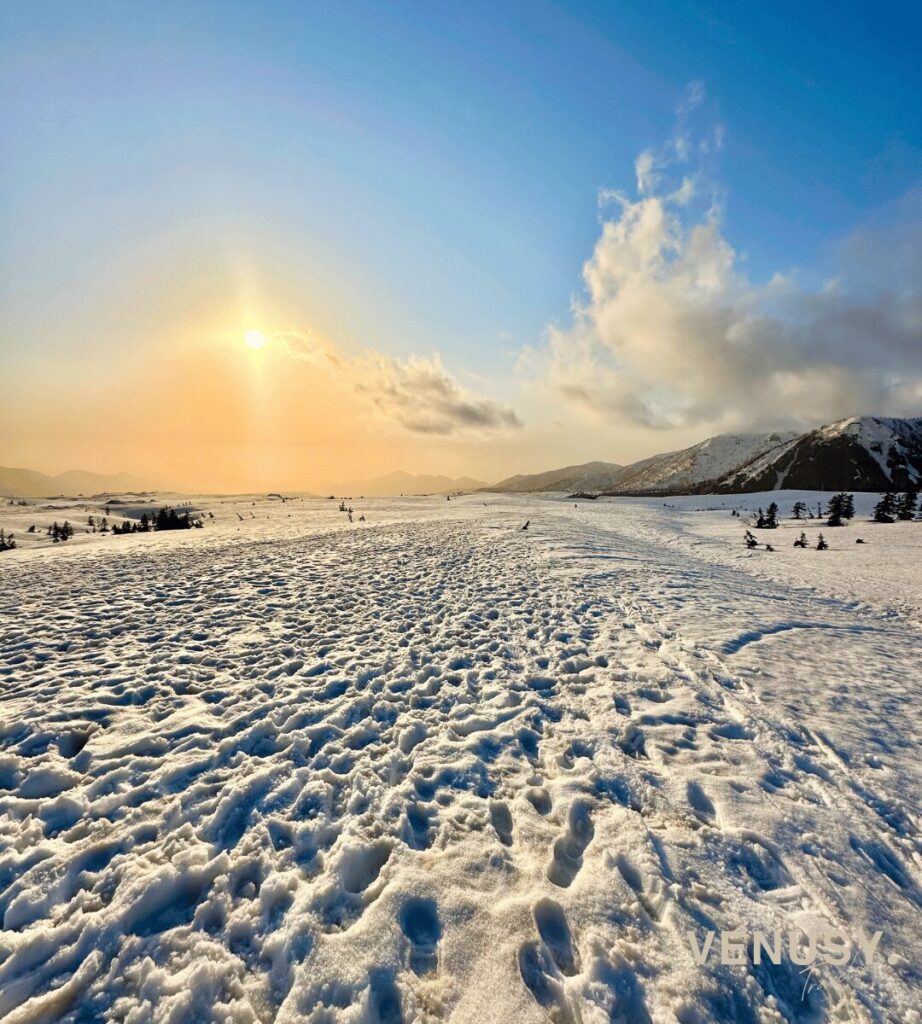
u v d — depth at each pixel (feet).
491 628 30.63
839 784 15.11
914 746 17.71
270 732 17.52
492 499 338.13
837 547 94.07
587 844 12.34
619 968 9.03
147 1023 8.00
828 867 11.66
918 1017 8.52
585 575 48.60
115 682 21.48
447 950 9.36
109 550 68.54
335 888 10.65
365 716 19.07
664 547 91.30
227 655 25.12
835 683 23.39
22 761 15.29
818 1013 8.59
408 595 38.75
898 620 38.70
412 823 12.98
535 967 9.15
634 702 20.42
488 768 15.57
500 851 11.91
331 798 13.82
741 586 49.03
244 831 12.41
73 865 11.12
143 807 13.21
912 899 10.95
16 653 25.00
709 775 15.19
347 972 8.80
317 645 26.91
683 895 10.64
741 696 21.31
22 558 62.03
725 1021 8.32
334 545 70.54
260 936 9.55
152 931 9.67
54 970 8.85
